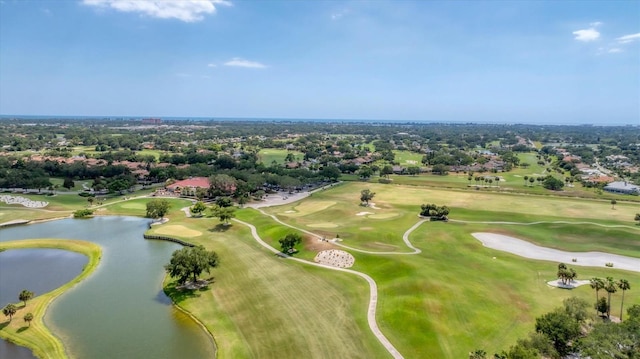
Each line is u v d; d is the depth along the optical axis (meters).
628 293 66.94
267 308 64.19
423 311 59.94
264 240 100.12
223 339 55.72
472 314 59.62
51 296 70.00
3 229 116.06
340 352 51.41
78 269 85.12
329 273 77.50
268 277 76.62
